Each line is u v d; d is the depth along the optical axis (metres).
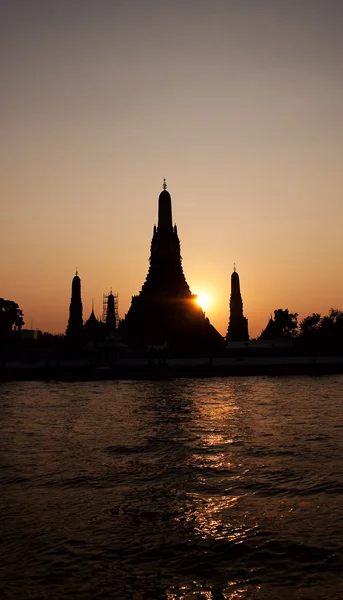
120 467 25.81
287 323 166.38
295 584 13.63
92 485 22.64
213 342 124.25
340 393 61.06
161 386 75.06
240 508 19.30
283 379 85.31
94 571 14.45
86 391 69.25
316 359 100.50
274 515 18.47
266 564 14.75
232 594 13.19
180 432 35.78
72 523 18.02
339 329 124.44
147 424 39.53
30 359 104.50
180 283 132.88
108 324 149.38
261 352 112.75
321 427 36.72
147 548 15.91
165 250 135.12
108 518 18.47
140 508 19.50
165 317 126.62
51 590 13.41
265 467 25.30
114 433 35.75
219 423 39.53
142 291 132.50
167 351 109.94
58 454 29.09
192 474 24.25
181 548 15.88
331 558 14.96
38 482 23.22
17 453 29.52
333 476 23.19
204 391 66.12
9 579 14.00
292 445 30.44
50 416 44.75
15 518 18.55
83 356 107.50
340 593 13.13
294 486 21.83
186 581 13.88
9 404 54.44
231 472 24.50
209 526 17.59
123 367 91.44
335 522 17.64
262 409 47.28
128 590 13.42
